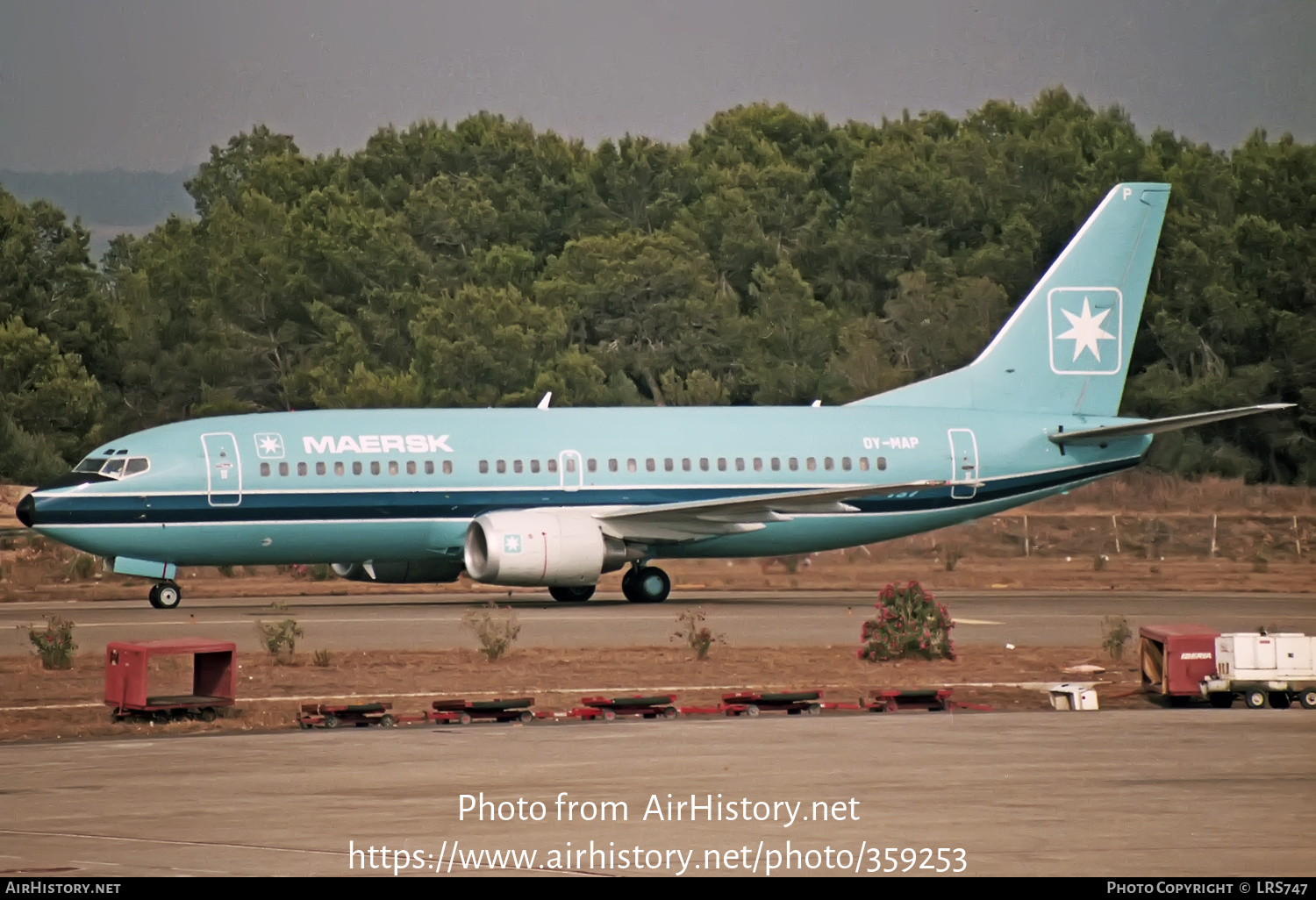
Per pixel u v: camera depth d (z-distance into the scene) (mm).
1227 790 64125
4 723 84875
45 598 178625
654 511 154375
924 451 169000
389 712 87812
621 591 186625
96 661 111375
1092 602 165125
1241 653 88562
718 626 134375
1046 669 106562
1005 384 174875
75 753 74500
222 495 150375
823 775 67875
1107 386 177250
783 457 165000
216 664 89875
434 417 159250
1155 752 73375
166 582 154625
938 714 86500
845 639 124875
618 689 96688
